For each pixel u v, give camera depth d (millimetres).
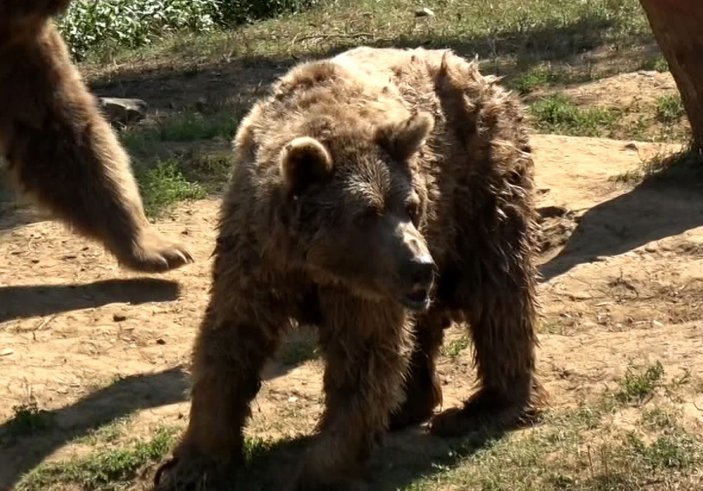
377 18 18703
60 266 9094
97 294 8609
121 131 12484
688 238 8398
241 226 5492
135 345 7789
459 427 6371
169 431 6520
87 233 8953
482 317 6410
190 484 5812
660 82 12906
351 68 5859
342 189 5258
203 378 5719
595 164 10359
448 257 6320
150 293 8625
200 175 10789
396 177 5332
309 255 5324
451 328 7844
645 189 9578
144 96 14508
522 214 6469
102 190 8883
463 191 6207
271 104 5715
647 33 16188
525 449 6020
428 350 6594
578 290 7953
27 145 8922
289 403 6898
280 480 5938
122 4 17984
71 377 7320
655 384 6473
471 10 18906
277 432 6551
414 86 6051
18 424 6715
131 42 17344
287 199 5277
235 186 5602
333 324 5570
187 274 8914
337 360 5629
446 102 6176
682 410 6184
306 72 5742
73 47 16750
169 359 7566
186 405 6953
